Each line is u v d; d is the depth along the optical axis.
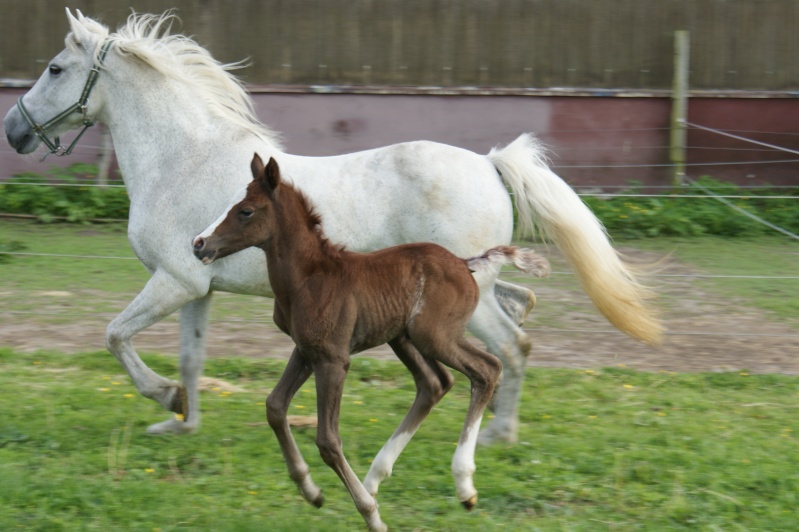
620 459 7.29
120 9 19.19
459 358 6.33
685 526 6.28
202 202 7.69
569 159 19.33
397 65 19.44
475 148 19.36
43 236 16.05
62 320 11.38
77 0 19.05
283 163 7.76
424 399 6.53
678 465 7.23
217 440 7.71
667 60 19.39
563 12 19.25
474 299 6.41
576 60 19.41
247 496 6.61
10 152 18.52
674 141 18.89
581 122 19.27
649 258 15.15
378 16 19.28
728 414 8.56
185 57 8.21
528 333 11.27
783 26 19.39
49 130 8.30
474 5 19.25
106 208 17.31
